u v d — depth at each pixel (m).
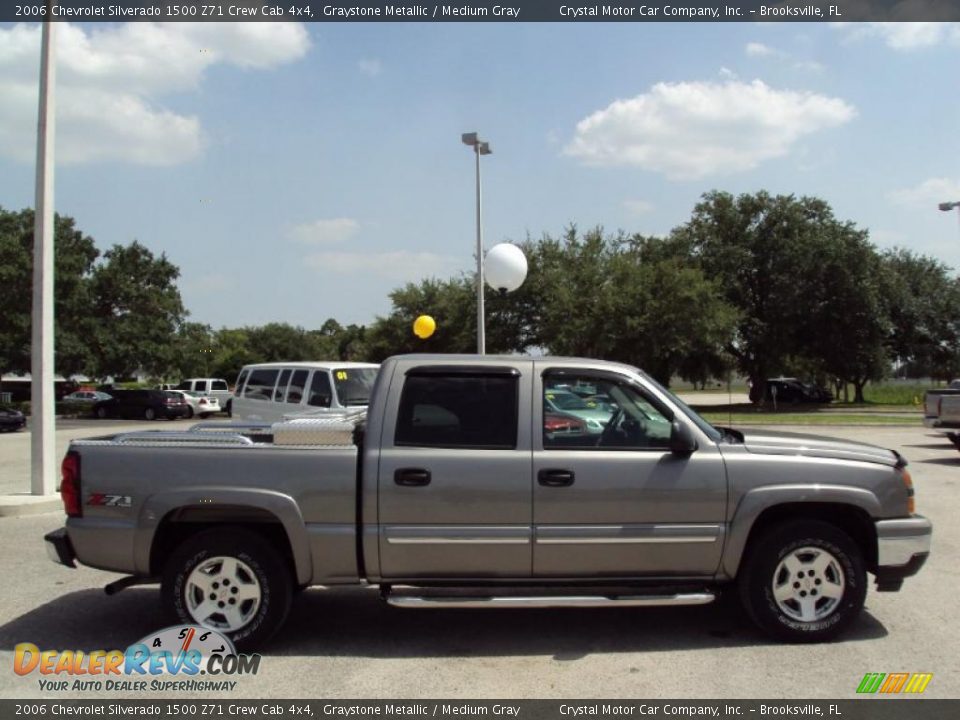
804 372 48.16
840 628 5.01
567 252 37.66
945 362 46.22
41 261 10.75
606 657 4.83
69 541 5.00
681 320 33.25
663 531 4.89
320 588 6.49
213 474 4.90
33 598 6.25
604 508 4.87
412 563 4.86
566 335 34.03
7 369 39.53
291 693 4.34
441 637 5.23
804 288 40.84
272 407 14.18
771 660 4.76
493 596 4.88
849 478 4.99
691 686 4.37
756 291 43.81
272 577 4.90
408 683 4.46
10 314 38.19
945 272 45.44
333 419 5.53
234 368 85.81
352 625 5.50
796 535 4.98
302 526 4.85
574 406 5.08
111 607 6.00
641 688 4.35
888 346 44.56
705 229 43.94
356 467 4.89
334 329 109.88
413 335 43.75
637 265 35.28
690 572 4.96
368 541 4.83
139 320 44.19
